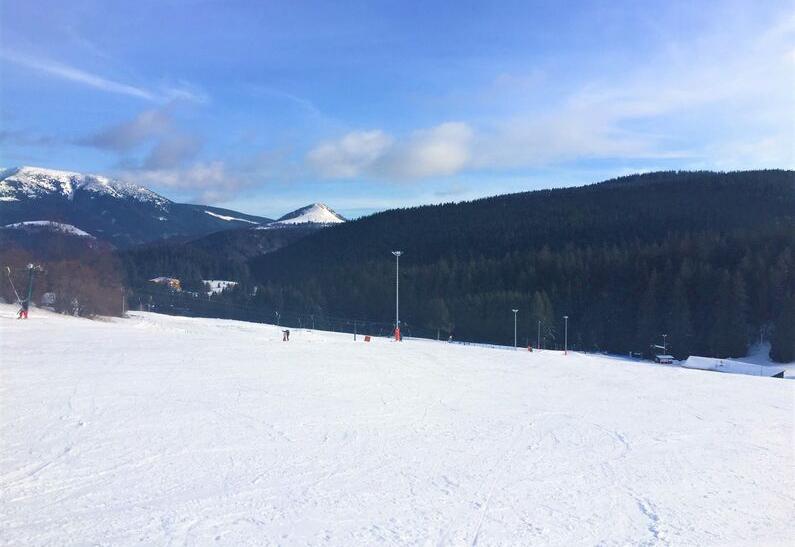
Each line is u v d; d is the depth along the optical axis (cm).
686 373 2512
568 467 860
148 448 855
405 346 3462
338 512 631
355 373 1869
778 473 857
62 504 622
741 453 987
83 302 5238
